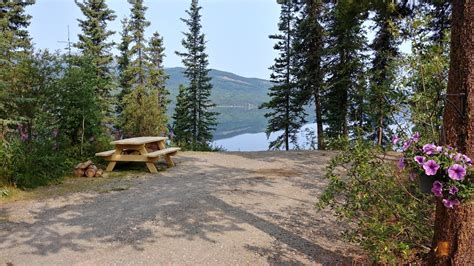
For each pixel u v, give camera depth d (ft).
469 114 7.50
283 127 55.88
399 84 11.57
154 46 84.28
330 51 44.04
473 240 7.59
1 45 24.58
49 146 24.84
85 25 69.56
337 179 10.62
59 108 26.53
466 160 7.27
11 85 24.75
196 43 81.25
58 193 19.43
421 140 8.74
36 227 14.15
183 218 15.15
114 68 70.44
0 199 17.84
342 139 10.91
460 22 7.55
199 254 11.69
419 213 9.89
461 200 7.39
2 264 10.91
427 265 8.42
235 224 14.49
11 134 24.63
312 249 12.16
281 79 58.23
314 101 50.37
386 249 8.97
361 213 10.87
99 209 16.52
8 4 60.13
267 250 12.06
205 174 24.72
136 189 20.33
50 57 26.61
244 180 22.76
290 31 56.65
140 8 76.18
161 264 10.98
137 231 13.67
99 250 11.96
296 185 21.44
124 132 40.63
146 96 44.34
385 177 10.16
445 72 10.64
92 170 23.63
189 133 76.18
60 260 11.19
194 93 79.36
